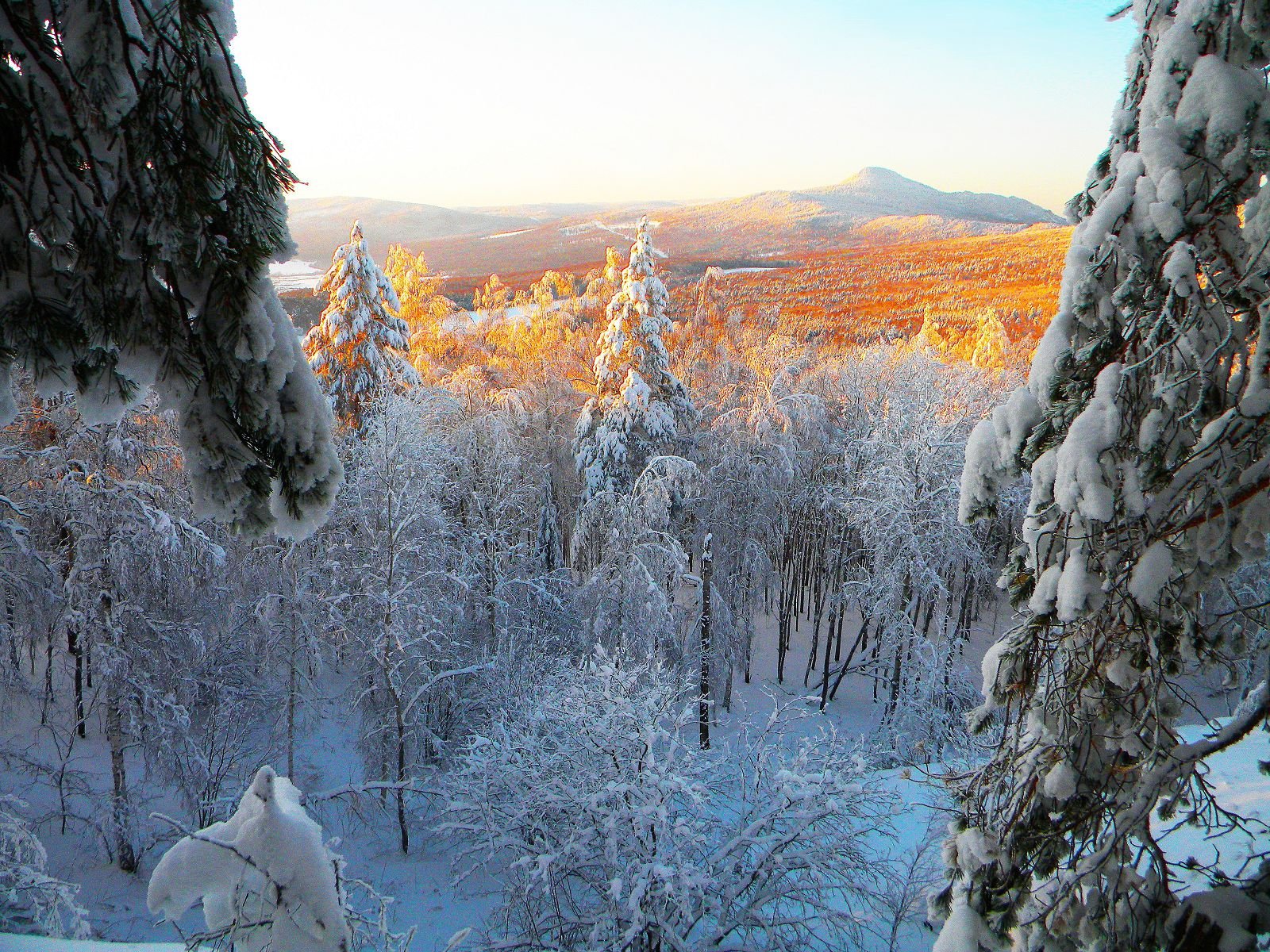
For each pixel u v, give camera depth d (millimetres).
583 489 25766
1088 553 4699
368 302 25328
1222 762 11805
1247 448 4531
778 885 11422
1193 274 4203
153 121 2646
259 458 2951
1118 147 4930
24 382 7875
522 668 20094
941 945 5000
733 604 26875
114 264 2711
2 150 2641
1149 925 4496
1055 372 4875
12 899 9711
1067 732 4922
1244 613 4672
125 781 16156
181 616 17375
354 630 19094
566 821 12266
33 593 15180
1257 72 4062
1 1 2537
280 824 3799
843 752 12992
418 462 19000
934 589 22297
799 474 28000
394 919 14734
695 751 12969
